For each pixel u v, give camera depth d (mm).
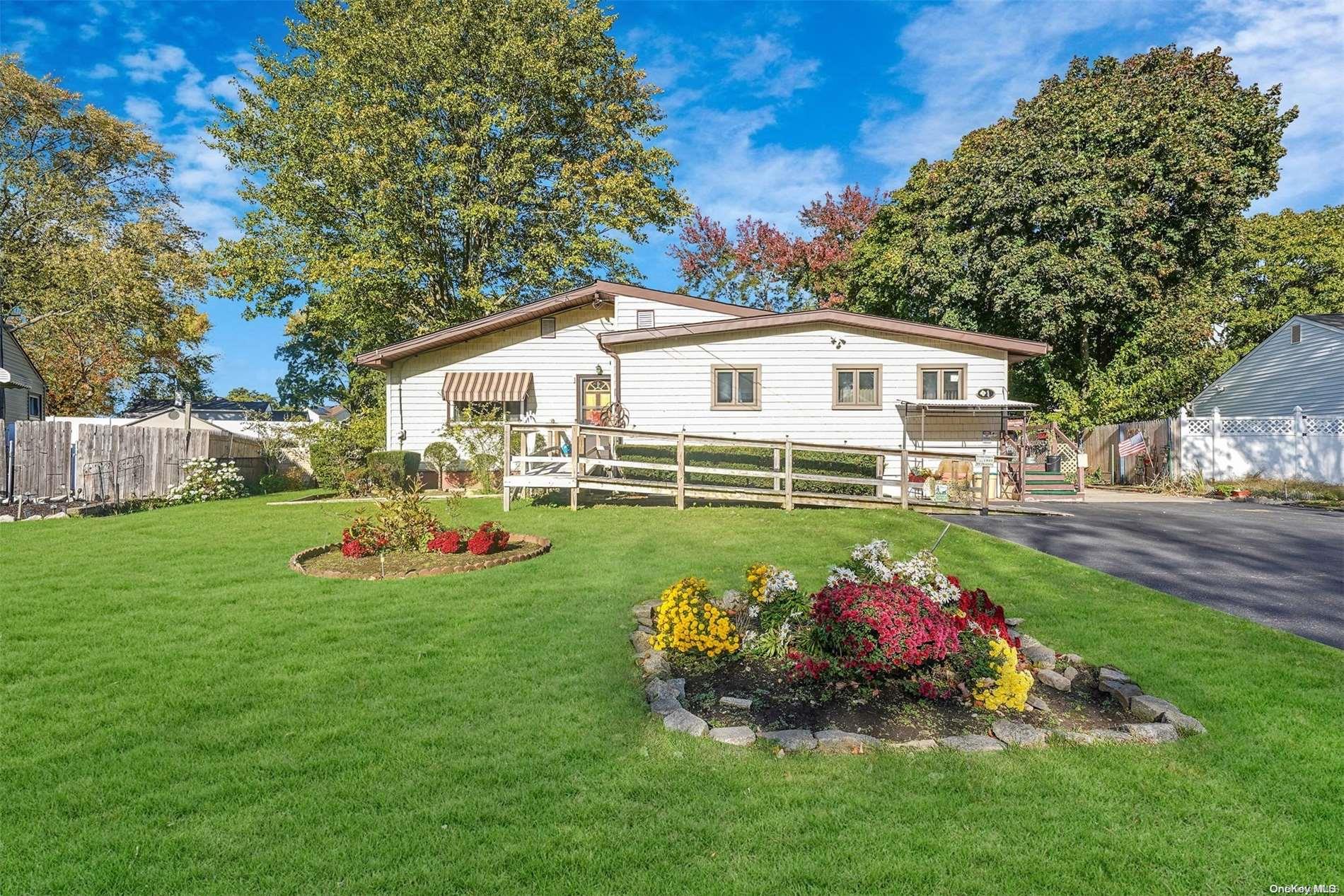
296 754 3475
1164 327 21016
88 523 11352
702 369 15906
